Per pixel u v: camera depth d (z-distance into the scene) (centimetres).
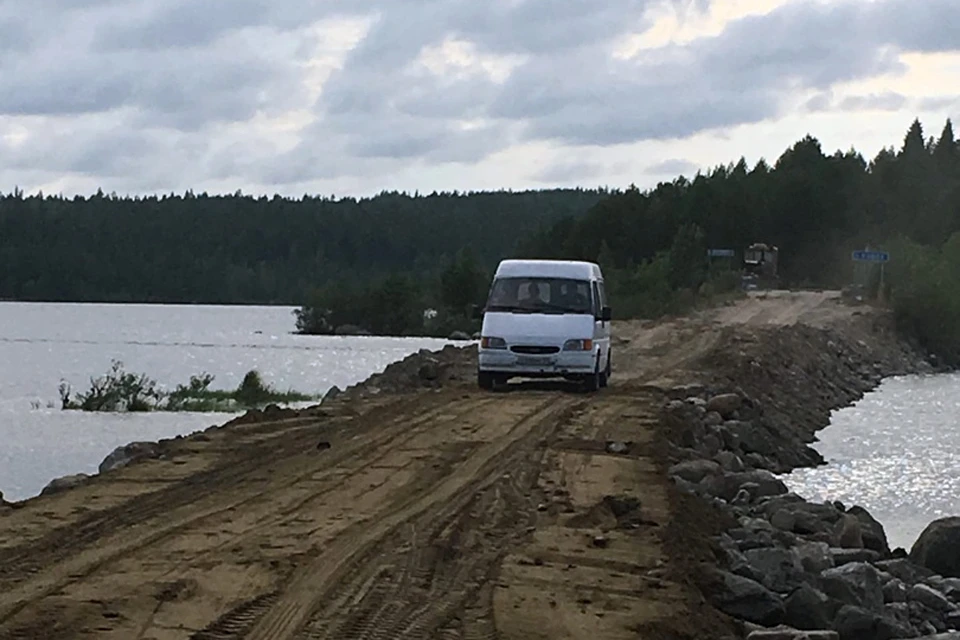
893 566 1480
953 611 1309
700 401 2694
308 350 8619
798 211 13175
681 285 9606
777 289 10575
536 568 1112
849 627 1110
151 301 19512
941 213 13125
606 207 13325
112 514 1309
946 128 16125
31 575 1043
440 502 1390
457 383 2978
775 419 3206
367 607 962
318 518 1291
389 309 12056
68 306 18225
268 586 1014
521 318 2664
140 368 6650
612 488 1516
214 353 8188
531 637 906
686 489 1636
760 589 1101
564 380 2825
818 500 2327
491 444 1842
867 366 5769
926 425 3741
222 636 878
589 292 2725
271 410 2281
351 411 2339
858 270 9631
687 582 1095
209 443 1880
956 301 7275
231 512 1321
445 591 1020
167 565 1079
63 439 3278
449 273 12062
